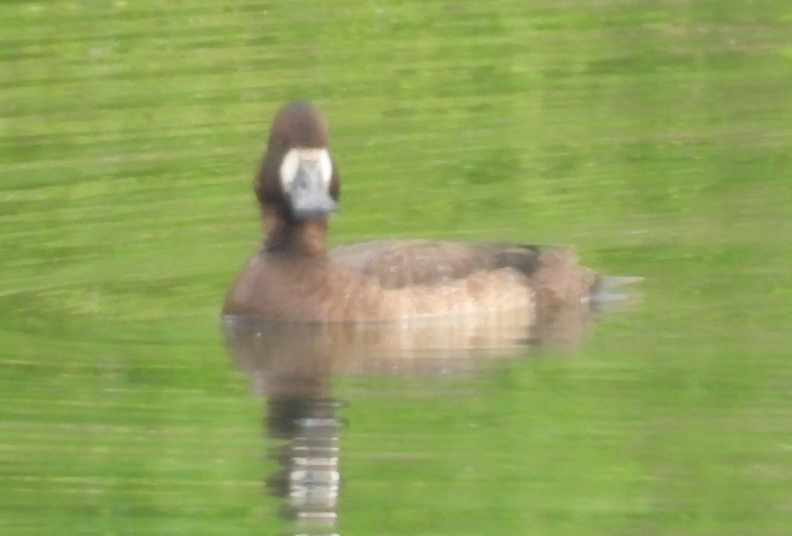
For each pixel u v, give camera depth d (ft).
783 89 63.31
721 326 42.55
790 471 34.17
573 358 40.63
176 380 39.45
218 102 61.87
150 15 72.43
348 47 68.33
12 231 50.55
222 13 72.64
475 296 44.27
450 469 34.50
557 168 55.36
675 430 36.06
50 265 47.91
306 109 43.57
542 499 33.27
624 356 40.65
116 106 61.57
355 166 55.67
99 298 45.34
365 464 34.76
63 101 62.23
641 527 31.96
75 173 55.47
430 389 38.70
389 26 71.05
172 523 32.48
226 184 54.19
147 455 35.32
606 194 53.21
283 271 43.60
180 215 51.78
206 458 34.99
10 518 32.78
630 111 61.21
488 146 57.47
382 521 32.48
